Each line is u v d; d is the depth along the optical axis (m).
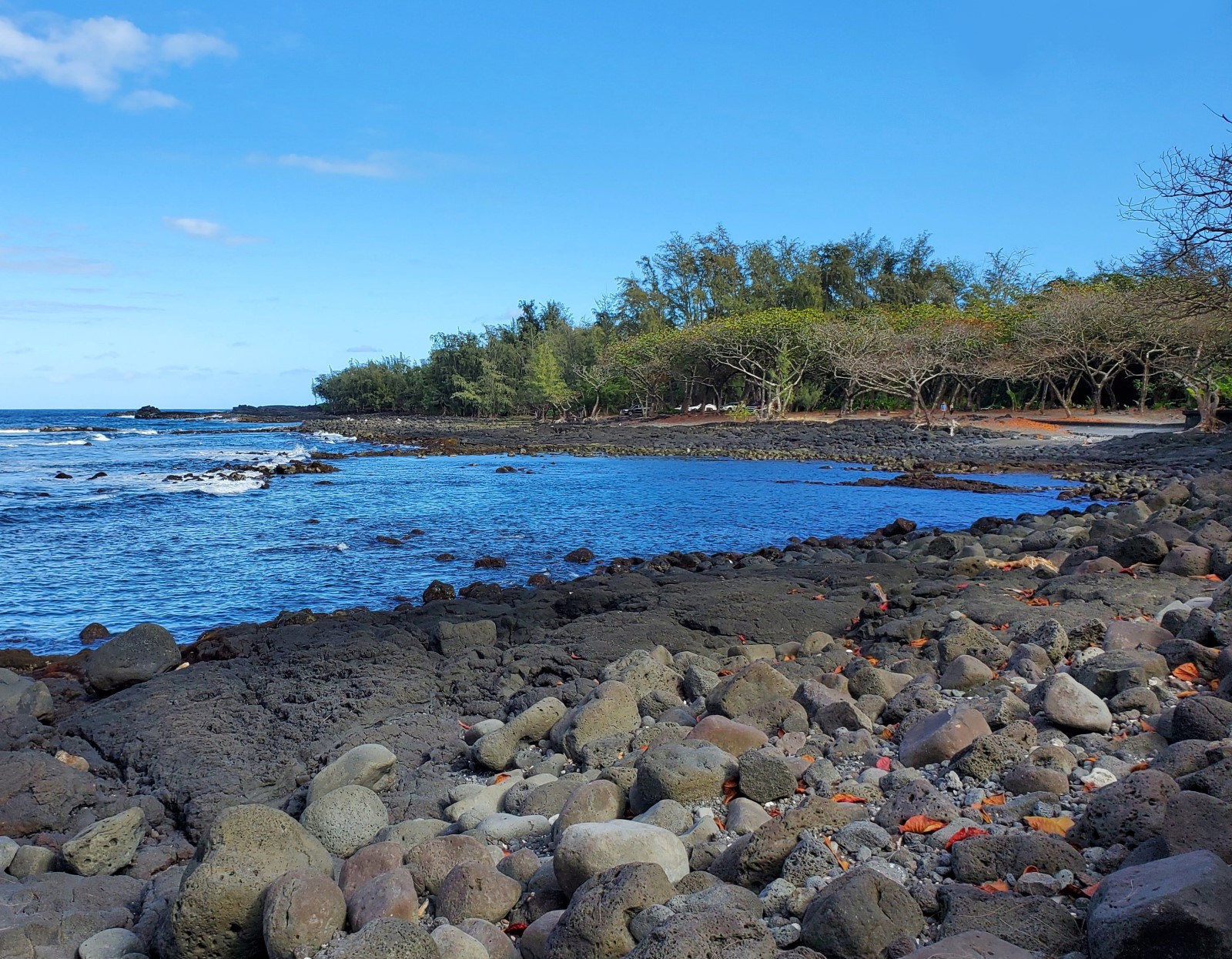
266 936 4.03
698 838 4.57
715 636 9.91
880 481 31.62
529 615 11.27
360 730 7.57
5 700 8.30
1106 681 6.07
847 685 6.95
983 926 3.31
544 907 4.19
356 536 20.70
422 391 113.06
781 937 3.45
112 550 18.88
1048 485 30.06
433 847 4.64
